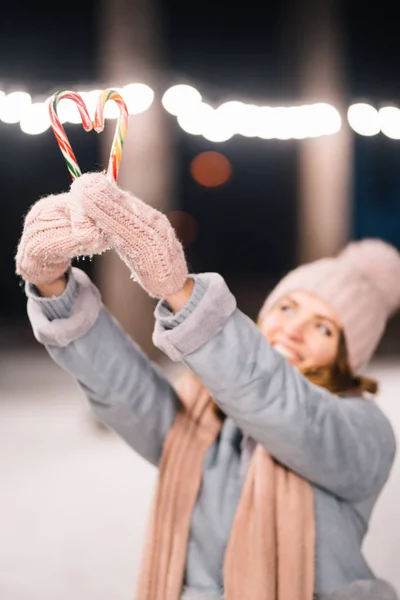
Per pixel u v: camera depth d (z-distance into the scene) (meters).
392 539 4.09
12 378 8.31
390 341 10.26
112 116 3.87
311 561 1.52
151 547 1.63
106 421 1.71
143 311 6.05
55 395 7.49
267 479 1.56
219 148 16.19
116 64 5.79
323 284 1.79
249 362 1.40
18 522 4.36
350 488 1.57
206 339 1.36
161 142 5.95
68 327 1.50
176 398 1.73
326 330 1.76
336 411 1.54
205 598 1.53
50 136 11.13
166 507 1.63
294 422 1.45
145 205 1.25
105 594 3.50
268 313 1.85
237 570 1.52
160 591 1.59
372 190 15.28
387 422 1.68
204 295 1.35
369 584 1.54
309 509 1.55
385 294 1.84
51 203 1.28
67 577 3.68
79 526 4.31
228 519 1.58
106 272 6.11
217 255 16.97
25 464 5.38
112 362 1.61
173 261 1.28
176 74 5.93
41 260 1.32
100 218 1.20
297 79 6.09
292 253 16.70
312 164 7.08
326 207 7.07
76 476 5.14
